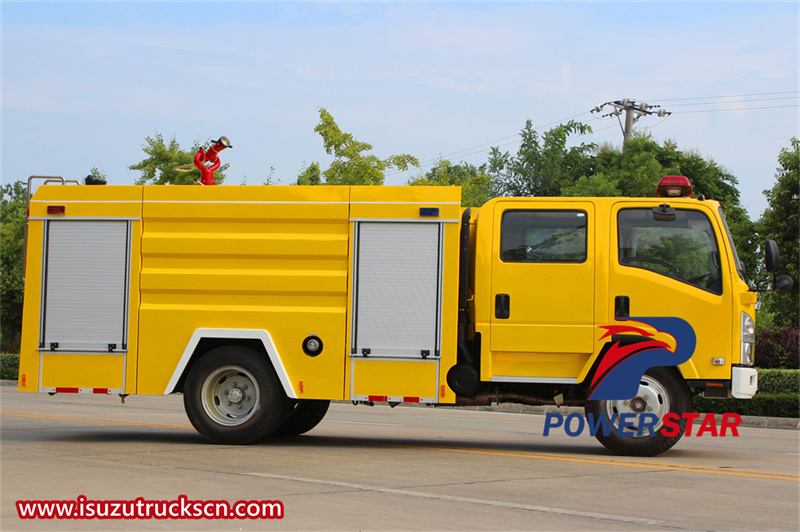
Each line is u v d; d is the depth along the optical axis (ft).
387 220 30.89
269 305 31.19
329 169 78.33
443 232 30.68
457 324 30.50
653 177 123.75
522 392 31.19
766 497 22.17
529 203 30.66
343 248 30.89
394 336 30.60
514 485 23.02
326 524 17.78
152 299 31.83
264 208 31.35
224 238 31.40
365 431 40.40
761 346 72.23
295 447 31.27
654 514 19.52
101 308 32.01
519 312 30.19
